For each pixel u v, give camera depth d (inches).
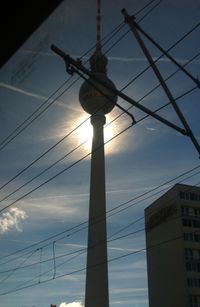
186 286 4377.5
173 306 4534.9
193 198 4827.8
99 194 4562.0
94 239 4382.4
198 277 4466.0
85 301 4256.9
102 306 4185.5
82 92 4468.5
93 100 4409.5
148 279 5064.0
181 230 4613.7
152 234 5162.4
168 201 4948.3
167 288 4694.9
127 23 485.4
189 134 572.7
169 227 4845.0
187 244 4581.7
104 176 4640.8
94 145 4566.9
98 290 4229.8
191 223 4699.8
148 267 5118.1
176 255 4638.3
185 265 4471.0
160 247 4955.7
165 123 557.6
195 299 4372.5
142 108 563.5
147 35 499.8
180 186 4825.3
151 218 5221.5
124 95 543.5
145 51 528.1
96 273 4276.6
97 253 4345.5
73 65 463.5
